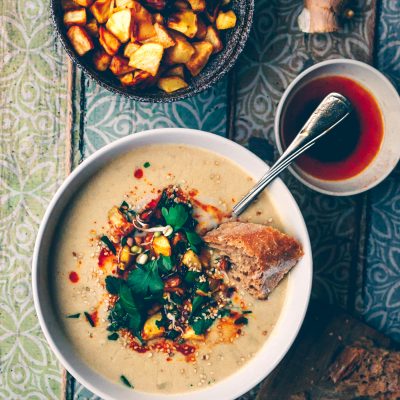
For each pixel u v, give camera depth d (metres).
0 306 0.50
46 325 0.43
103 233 0.45
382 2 0.51
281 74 0.51
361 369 0.49
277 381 0.49
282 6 0.51
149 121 0.50
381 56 0.51
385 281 0.51
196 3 0.45
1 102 0.50
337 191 0.49
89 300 0.45
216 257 0.46
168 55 0.45
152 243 0.45
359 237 0.51
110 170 0.45
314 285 0.51
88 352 0.45
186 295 0.45
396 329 0.51
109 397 0.44
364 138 0.50
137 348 0.45
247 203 0.45
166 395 0.45
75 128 0.50
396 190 0.51
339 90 0.49
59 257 0.45
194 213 0.46
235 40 0.46
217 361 0.46
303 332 0.50
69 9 0.45
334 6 0.48
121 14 0.43
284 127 0.49
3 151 0.50
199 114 0.50
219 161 0.46
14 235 0.50
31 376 0.50
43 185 0.50
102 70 0.46
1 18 0.50
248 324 0.46
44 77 0.50
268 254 0.44
